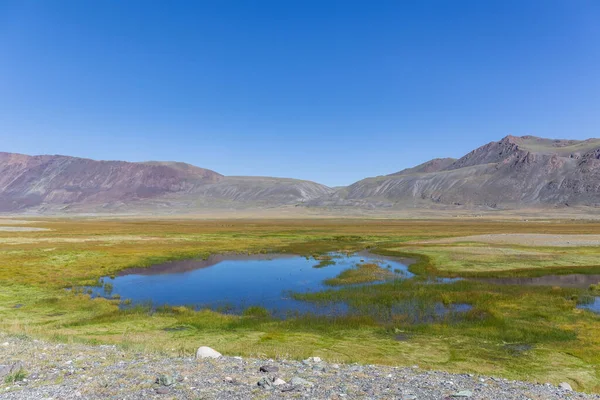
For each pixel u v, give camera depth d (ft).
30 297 112.27
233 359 56.29
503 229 395.75
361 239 299.99
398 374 50.62
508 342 71.67
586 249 206.80
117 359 53.83
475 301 103.30
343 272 155.94
